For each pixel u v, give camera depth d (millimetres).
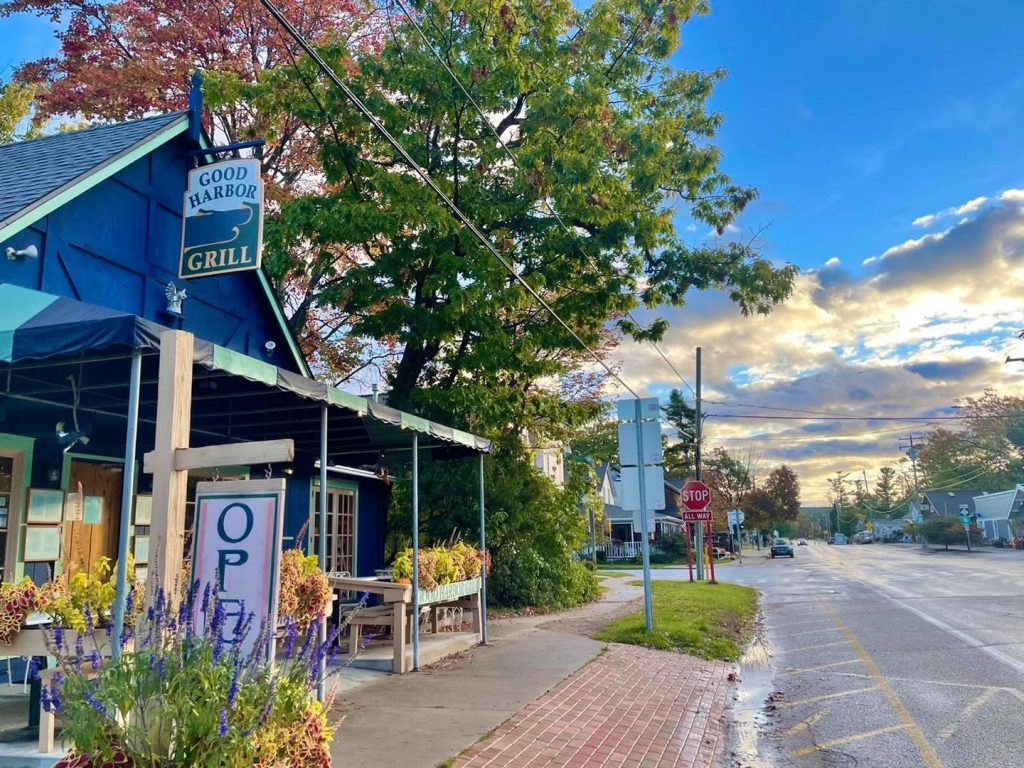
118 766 3596
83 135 10586
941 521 65062
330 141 15016
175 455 4762
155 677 3762
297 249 17422
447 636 11648
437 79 14766
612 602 19109
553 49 15914
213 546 4785
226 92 14398
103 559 6074
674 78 17812
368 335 15938
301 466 12688
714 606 17406
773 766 6668
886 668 10672
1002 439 80250
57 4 17781
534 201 15797
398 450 11898
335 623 11281
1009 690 9062
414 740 6570
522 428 18781
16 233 7750
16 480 8094
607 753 6711
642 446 13703
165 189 10070
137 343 4863
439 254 14906
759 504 74875
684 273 17688
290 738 3936
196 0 18000
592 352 17875
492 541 17188
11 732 5863
